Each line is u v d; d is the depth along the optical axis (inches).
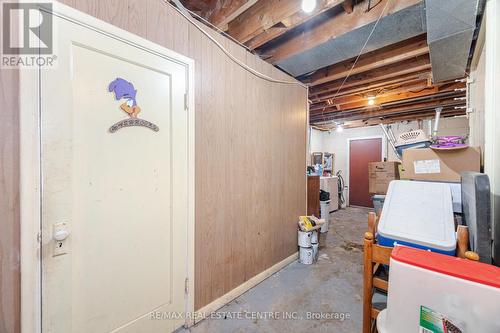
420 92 134.0
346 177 251.0
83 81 45.1
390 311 33.0
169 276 61.1
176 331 62.7
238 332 63.3
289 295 81.6
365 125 229.3
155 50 56.0
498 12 53.4
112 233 50.0
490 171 55.0
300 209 116.5
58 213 42.3
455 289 28.2
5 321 39.7
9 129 39.2
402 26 68.9
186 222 64.3
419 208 52.4
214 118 72.0
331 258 114.7
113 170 49.8
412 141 83.7
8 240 39.5
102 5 47.3
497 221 52.9
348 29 71.8
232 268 79.0
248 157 84.9
